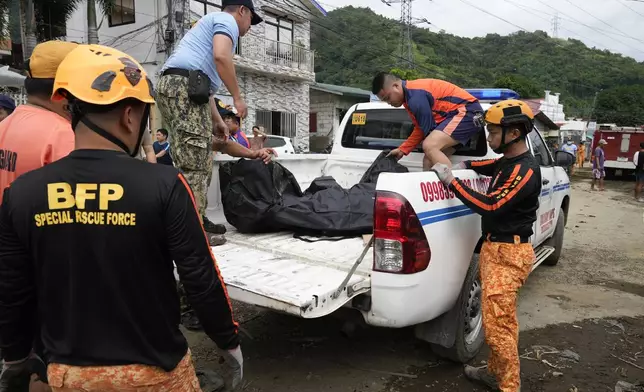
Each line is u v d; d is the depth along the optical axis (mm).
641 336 4176
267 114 20297
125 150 1533
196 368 3283
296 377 3285
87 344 1429
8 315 1494
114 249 1402
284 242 3418
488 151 4137
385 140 4922
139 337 1457
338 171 5090
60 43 2266
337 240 3455
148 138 3049
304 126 22016
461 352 3322
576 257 7051
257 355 3598
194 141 3236
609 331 4277
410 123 4758
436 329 3260
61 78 1471
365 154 5035
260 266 2996
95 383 1435
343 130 5219
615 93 54438
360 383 3221
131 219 1400
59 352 1446
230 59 3244
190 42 3291
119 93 1441
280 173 3705
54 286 1442
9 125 2229
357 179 4969
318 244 3363
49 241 1423
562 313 4703
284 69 19938
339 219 3502
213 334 1614
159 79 3264
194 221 1498
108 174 1425
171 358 1530
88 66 1446
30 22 12438
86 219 1406
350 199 3650
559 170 5797
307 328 4066
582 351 3850
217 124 3684
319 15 23312
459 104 4027
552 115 39375
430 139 3908
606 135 21766
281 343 3799
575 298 5168
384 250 2707
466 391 3145
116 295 1420
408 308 2740
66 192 1421
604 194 16078
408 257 2701
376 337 3902
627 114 52500
